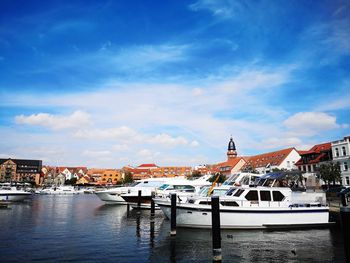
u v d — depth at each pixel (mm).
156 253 15312
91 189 91812
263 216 20406
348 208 8828
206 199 21484
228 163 100188
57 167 154375
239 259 14359
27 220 26938
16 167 131750
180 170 132875
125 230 21688
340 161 49188
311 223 20891
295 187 25062
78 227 23062
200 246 16656
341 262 13812
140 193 32250
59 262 13742
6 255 14852
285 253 15281
